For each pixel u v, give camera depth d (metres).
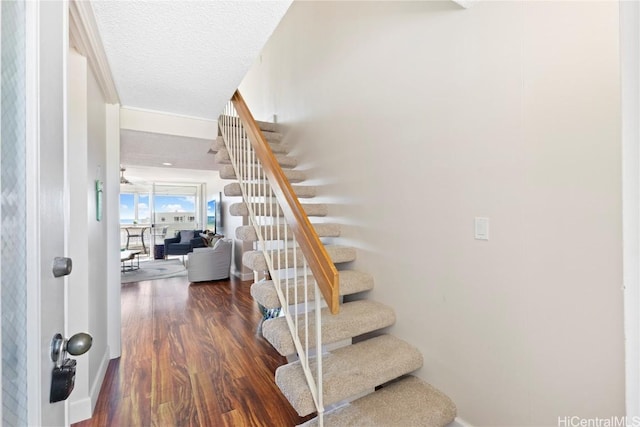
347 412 1.51
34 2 0.57
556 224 1.21
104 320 2.30
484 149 1.46
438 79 1.70
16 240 0.54
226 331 3.13
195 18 1.47
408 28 1.90
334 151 2.65
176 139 2.98
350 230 2.42
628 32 0.39
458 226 1.59
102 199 2.25
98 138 2.12
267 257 2.01
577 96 1.15
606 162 1.08
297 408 1.39
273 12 1.45
